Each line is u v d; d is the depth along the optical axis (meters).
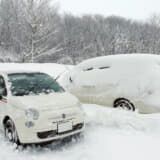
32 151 3.20
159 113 4.34
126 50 40.88
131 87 4.73
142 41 42.38
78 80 5.93
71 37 37.25
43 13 24.12
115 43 41.28
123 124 4.17
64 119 3.19
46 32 24.77
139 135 3.78
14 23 26.64
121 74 5.03
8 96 3.52
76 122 3.36
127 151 3.21
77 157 3.03
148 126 3.98
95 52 40.53
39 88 3.92
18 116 3.10
